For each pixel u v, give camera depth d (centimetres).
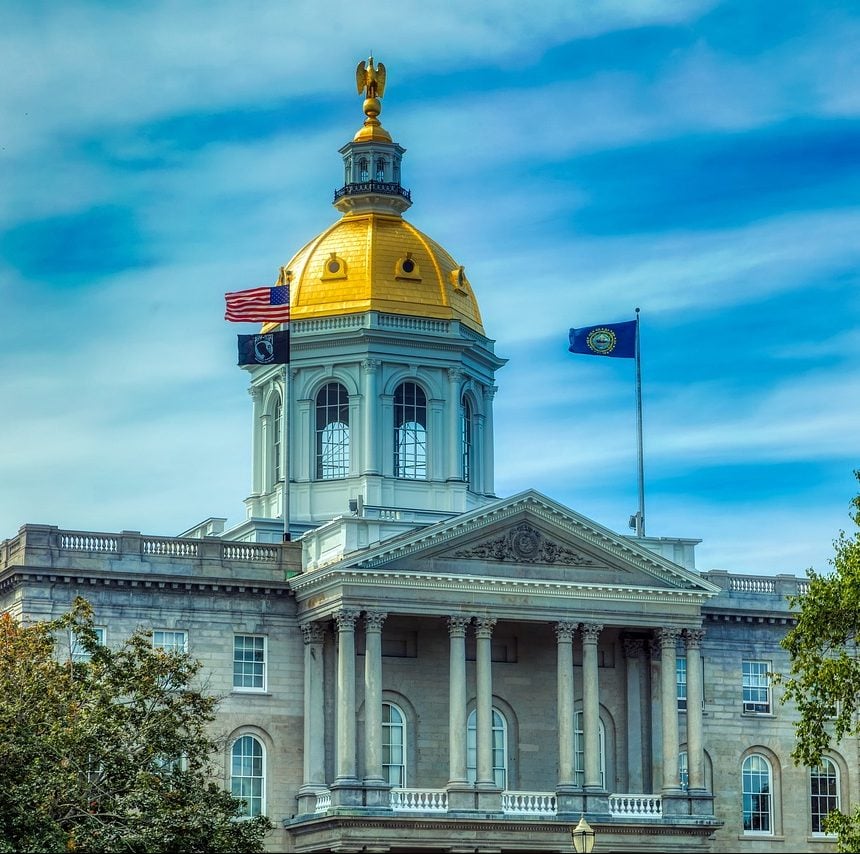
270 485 14125
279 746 12331
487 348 14325
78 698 9806
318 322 13875
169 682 10388
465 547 12269
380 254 14112
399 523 12338
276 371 14050
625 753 12862
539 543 12412
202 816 9700
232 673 12331
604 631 12975
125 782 9625
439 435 13888
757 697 13425
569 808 12175
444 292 14100
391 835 11800
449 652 12500
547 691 12800
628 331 13325
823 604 10888
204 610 12344
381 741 12081
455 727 12100
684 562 12975
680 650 13300
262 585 12431
